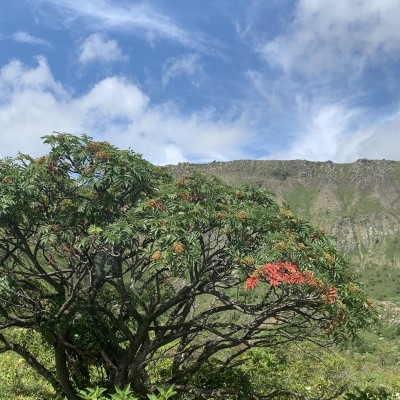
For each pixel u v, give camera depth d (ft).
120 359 29.68
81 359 30.63
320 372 40.37
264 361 37.09
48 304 28.25
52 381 29.78
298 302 24.35
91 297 28.78
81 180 24.47
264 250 23.08
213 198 27.12
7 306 27.37
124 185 25.45
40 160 25.73
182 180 27.50
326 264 24.97
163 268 23.79
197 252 22.16
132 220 23.38
